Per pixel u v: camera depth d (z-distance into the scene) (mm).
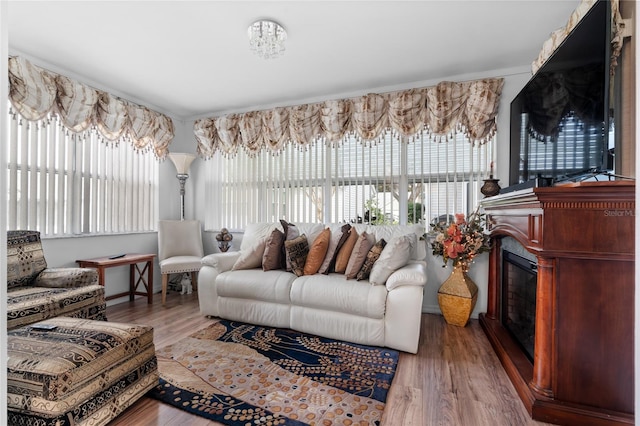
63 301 2205
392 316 2316
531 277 2008
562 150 1776
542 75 1997
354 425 1485
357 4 2035
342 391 1767
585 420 1430
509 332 2434
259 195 4020
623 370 1419
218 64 2867
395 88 3381
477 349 2336
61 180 3035
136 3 2018
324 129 3582
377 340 2346
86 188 3268
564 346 1500
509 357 1990
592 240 1448
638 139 661
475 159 3125
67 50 2611
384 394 1737
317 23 2244
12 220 2664
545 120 1947
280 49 2506
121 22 2225
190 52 2650
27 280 2459
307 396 1720
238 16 2160
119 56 2717
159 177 4113
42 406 1286
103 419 1447
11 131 2643
